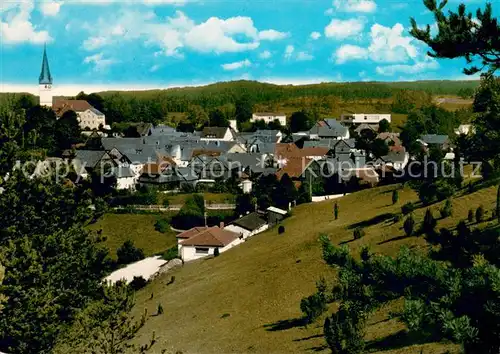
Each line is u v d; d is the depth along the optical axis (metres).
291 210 83.19
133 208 97.56
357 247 52.25
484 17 15.66
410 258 15.79
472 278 14.08
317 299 37.91
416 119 181.12
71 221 34.88
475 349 13.04
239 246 73.44
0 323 27.58
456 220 51.16
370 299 16.17
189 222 94.69
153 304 55.28
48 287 29.58
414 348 25.20
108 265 36.69
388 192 76.88
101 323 23.94
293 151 138.88
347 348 26.22
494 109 17.42
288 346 33.84
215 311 46.53
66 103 197.88
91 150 127.81
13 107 35.66
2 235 31.78
